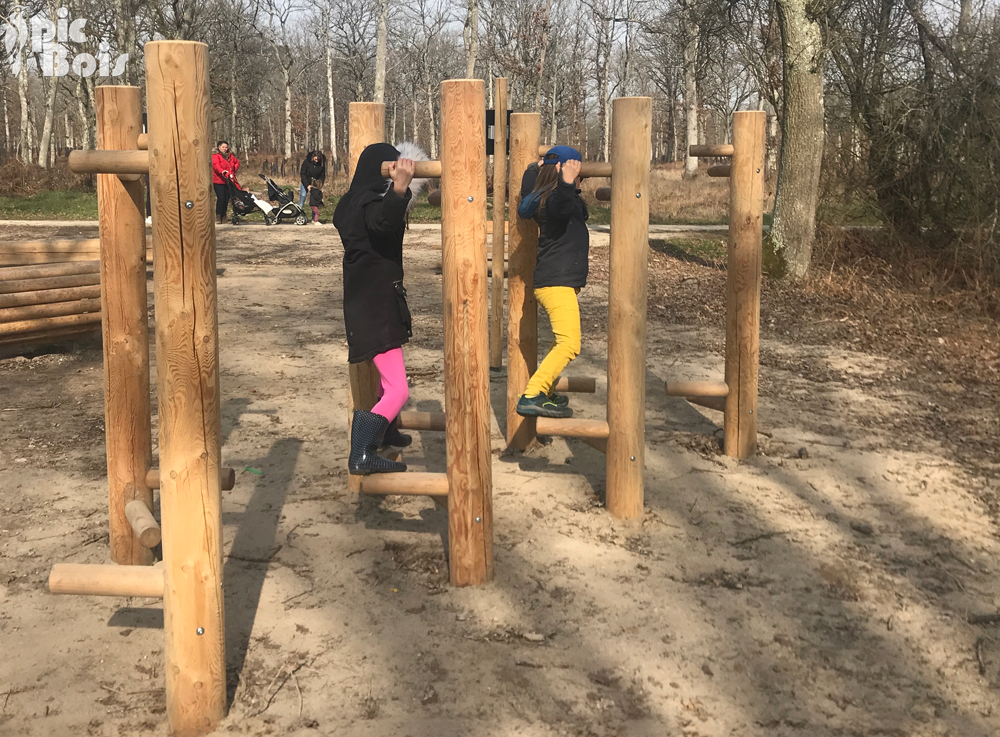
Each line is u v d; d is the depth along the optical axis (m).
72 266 7.52
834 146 13.34
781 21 12.43
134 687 3.06
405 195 3.61
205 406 2.73
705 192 31.56
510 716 2.93
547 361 4.62
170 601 2.77
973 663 3.33
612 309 4.33
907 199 12.67
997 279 11.15
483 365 3.61
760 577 3.94
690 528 4.43
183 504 2.73
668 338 9.09
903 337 9.36
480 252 3.52
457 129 3.39
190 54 2.59
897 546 4.30
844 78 13.23
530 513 4.54
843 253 13.02
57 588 2.83
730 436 5.48
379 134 4.48
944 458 5.59
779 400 6.85
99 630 3.40
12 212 22.64
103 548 4.04
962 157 12.01
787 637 3.46
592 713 2.96
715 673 3.21
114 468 3.76
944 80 12.37
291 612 3.53
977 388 7.39
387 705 2.97
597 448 4.56
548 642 3.36
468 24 32.00
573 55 52.66
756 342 5.38
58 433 5.61
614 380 4.38
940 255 12.05
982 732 2.93
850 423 6.29
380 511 4.52
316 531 4.26
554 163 4.61
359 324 3.83
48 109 37.41
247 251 14.80
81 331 7.57
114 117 3.44
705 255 15.34
